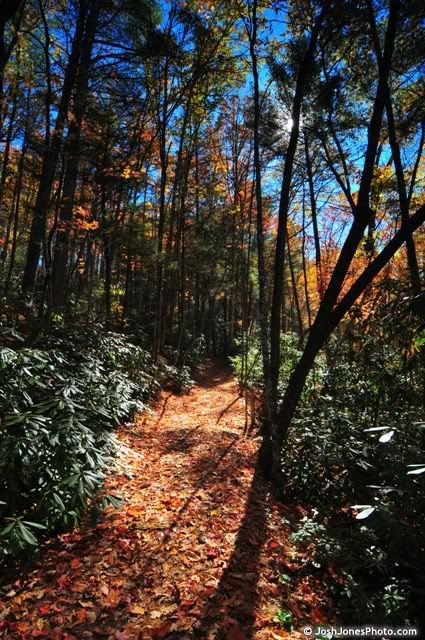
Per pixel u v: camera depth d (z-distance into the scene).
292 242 18.00
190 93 10.71
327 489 4.59
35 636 2.45
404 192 5.66
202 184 16.28
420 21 5.38
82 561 3.20
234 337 26.23
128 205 12.23
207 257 14.80
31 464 3.14
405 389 4.71
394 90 6.86
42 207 8.59
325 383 6.46
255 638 2.61
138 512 4.03
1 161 12.60
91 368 5.49
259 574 3.30
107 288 10.83
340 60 6.39
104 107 9.84
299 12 5.66
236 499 4.64
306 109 6.71
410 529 2.94
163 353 14.37
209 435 7.19
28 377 3.67
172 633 2.57
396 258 8.86
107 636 2.50
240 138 13.81
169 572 3.18
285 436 5.30
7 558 3.06
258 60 6.57
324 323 4.99
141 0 9.25
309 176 9.51
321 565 3.44
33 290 9.52
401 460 3.46
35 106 9.98
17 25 7.80
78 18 8.92
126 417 7.07
